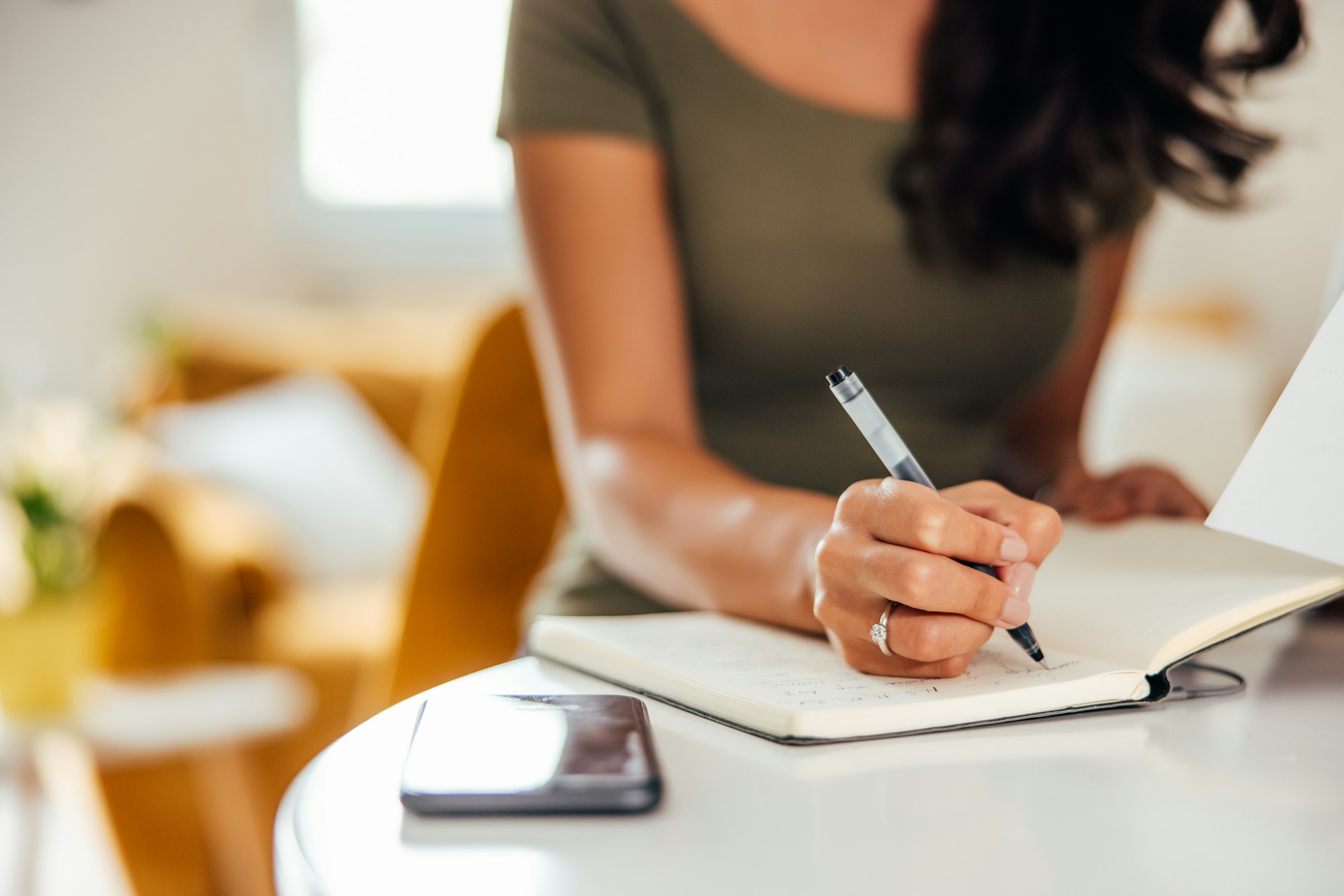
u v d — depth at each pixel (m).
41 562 1.59
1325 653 0.53
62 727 1.54
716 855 0.29
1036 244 0.85
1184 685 0.46
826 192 0.85
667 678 0.44
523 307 1.17
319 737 1.86
